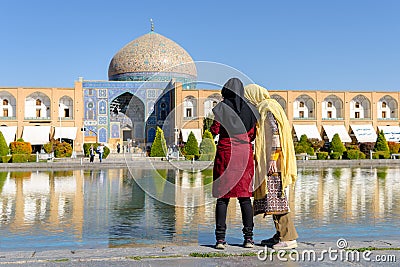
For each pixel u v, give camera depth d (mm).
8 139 24203
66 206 5777
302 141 23156
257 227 4285
